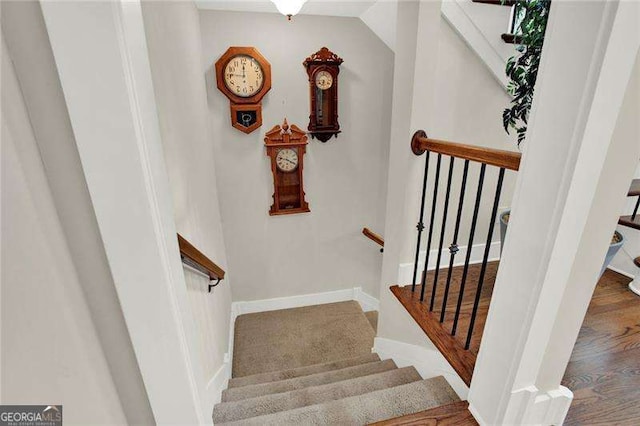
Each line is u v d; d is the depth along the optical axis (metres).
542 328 0.89
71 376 0.64
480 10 1.85
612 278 2.02
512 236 0.90
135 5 0.62
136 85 0.62
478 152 1.14
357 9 2.26
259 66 2.40
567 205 0.75
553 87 0.73
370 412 1.26
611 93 0.67
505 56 1.96
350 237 3.14
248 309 3.17
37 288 0.56
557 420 1.07
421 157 1.58
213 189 2.44
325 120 2.69
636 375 1.30
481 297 1.72
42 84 0.57
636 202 2.00
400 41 1.48
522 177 0.85
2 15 0.52
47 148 0.61
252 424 1.22
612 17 0.61
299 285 3.21
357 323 3.05
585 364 1.36
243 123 2.53
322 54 2.46
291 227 2.98
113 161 0.63
